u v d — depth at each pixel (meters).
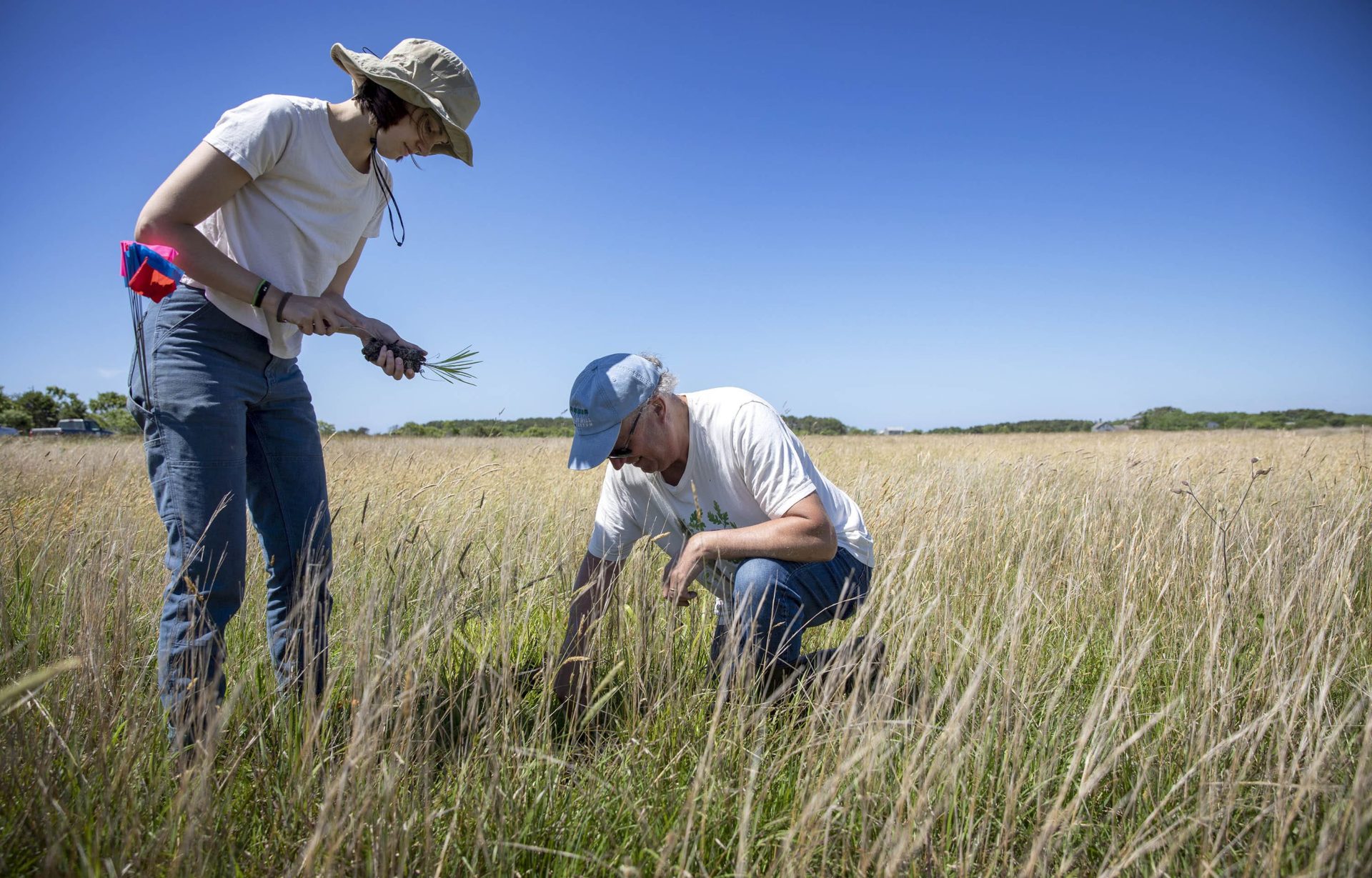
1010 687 1.80
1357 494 4.47
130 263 1.87
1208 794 1.60
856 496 4.56
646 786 1.79
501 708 1.95
